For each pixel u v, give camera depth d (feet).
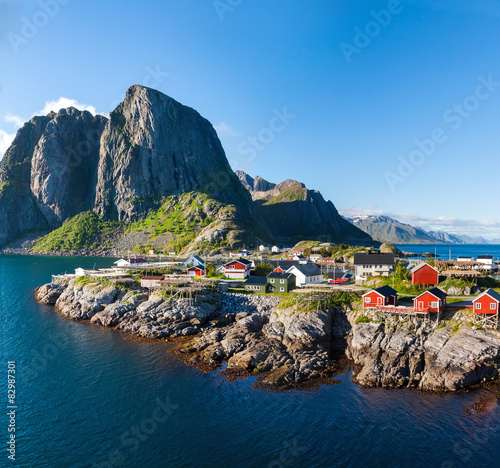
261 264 376.89
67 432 130.62
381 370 168.35
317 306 220.23
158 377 171.12
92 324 262.26
